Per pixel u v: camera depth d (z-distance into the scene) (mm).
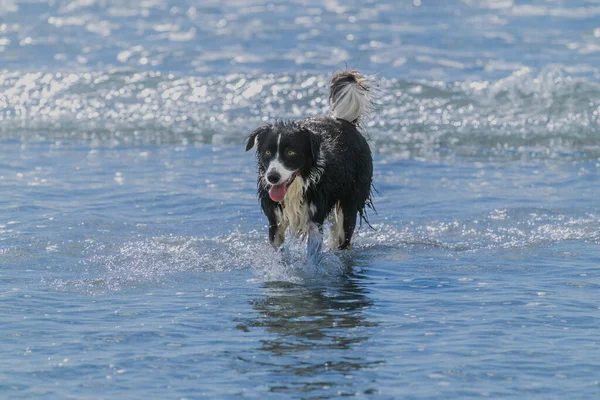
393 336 8344
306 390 7035
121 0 37375
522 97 21781
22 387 7070
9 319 8805
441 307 9289
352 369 7477
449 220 13320
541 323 8688
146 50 28062
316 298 9711
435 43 29062
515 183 15820
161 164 17344
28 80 23797
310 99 22484
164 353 7859
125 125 20844
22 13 34094
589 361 7613
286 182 11086
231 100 22500
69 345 8047
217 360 7691
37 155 18125
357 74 12867
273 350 7949
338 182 11641
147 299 9609
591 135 19516
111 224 12812
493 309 9180
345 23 32344
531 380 7215
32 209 13641
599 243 11930
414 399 6855
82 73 24562
